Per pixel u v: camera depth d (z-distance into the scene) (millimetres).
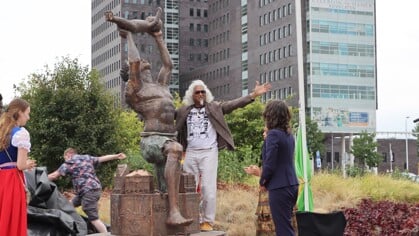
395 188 18312
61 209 9883
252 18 116250
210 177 8672
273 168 7223
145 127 7520
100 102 26359
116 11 135250
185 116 8773
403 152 117625
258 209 9695
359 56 106750
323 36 104500
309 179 10641
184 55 143125
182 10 142875
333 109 104562
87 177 10359
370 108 106750
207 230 8391
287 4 105938
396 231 11516
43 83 26281
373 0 107688
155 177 7832
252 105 37219
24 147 7219
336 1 105188
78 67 26922
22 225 7336
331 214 8195
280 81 106562
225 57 127375
